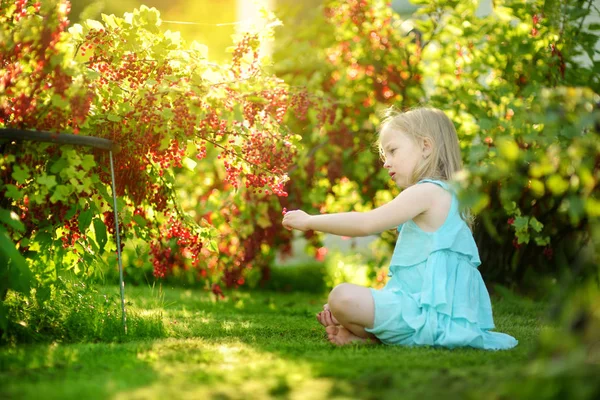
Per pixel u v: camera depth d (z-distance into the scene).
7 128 2.44
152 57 2.74
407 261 2.60
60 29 2.39
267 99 2.84
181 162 2.88
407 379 1.73
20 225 2.25
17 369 1.91
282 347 2.33
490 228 3.94
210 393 1.60
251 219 4.54
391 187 4.71
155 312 3.04
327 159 4.69
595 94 3.57
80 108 2.39
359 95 4.62
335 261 5.85
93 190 2.72
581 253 3.93
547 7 3.67
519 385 1.50
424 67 4.48
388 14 4.56
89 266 2.90
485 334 2.49
